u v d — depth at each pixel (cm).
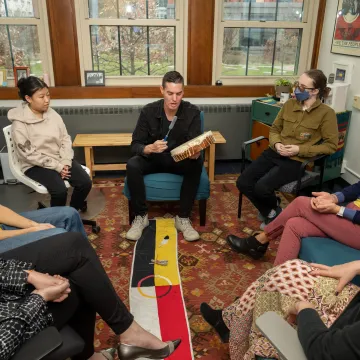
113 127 349
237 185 259
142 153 239
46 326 114
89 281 132
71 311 128
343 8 309
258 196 246
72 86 343
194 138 229
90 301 133
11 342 100
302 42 360
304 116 245
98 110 342
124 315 137
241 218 273
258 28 353
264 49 362
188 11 331
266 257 228
